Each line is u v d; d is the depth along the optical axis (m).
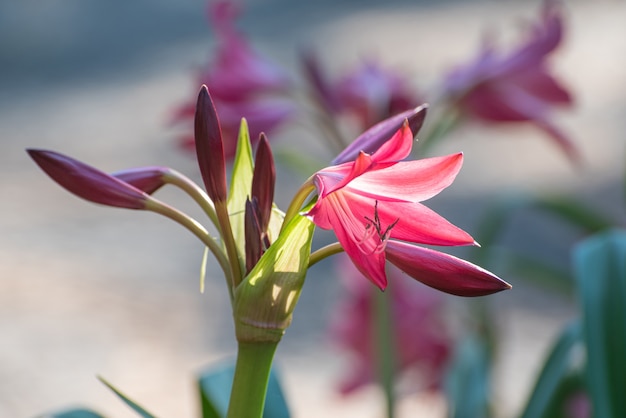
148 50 10.92
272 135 1.93
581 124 6.69
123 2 13.34
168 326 4.24
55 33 11.78
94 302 4.52
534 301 4.18
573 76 8.00
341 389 2.28
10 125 8.09
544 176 5.84
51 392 3.62
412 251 1.09
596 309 1.39
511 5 11.24
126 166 6.49
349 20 11.20
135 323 4.28
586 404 1.54
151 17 12.83
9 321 4.30
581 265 1.41
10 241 5.43
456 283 1.09
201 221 5.56
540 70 1.97
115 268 4.99
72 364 3.85
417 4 11.95
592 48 8.91
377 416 3.24
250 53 1.94
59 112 8.44
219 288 4.73
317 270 4.92
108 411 3.46
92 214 5.94
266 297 1.12
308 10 12.03
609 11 10.45
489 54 1.98
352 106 1.96
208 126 1.12
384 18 11.20
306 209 1.11
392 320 1.92
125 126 7.71
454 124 2.00
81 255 5.19
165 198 5.98
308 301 4.48
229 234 1.13
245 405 1.13
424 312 2.13
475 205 5.38
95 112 8.31
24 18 12.05
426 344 2.13
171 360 3.88
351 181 1.10
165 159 6.64
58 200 6.23
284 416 1.32
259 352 1.13
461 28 10.23
